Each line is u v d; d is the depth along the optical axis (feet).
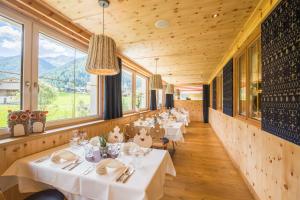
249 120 7.78
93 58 4.73
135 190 3.43
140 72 18.53
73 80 8.89
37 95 6.71
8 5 5.64
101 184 3.73
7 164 5.09
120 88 12.58
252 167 6.96
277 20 4.86
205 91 28.27
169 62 15.30
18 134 5.58
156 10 6.59
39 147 6.05
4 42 5.73
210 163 10.03
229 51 11.73
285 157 4.57
